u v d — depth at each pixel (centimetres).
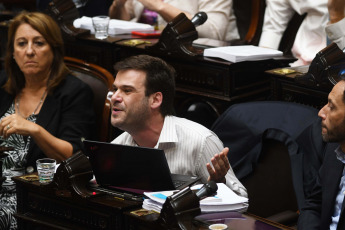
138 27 1346
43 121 1020
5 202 972
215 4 1413
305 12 1294
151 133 800
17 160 1005
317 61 906
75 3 1385
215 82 1075
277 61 1102
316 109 866
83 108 1042
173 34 1117
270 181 882
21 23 1026
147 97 775
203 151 792
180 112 1139
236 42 1343
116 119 779
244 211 675
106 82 1095
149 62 777
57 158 995
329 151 782
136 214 641
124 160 695
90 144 707
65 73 1060
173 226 604
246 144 891
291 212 837
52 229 729
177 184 704
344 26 988
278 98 987
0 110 1062
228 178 790
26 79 1051
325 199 770
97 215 683
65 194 708
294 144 849
